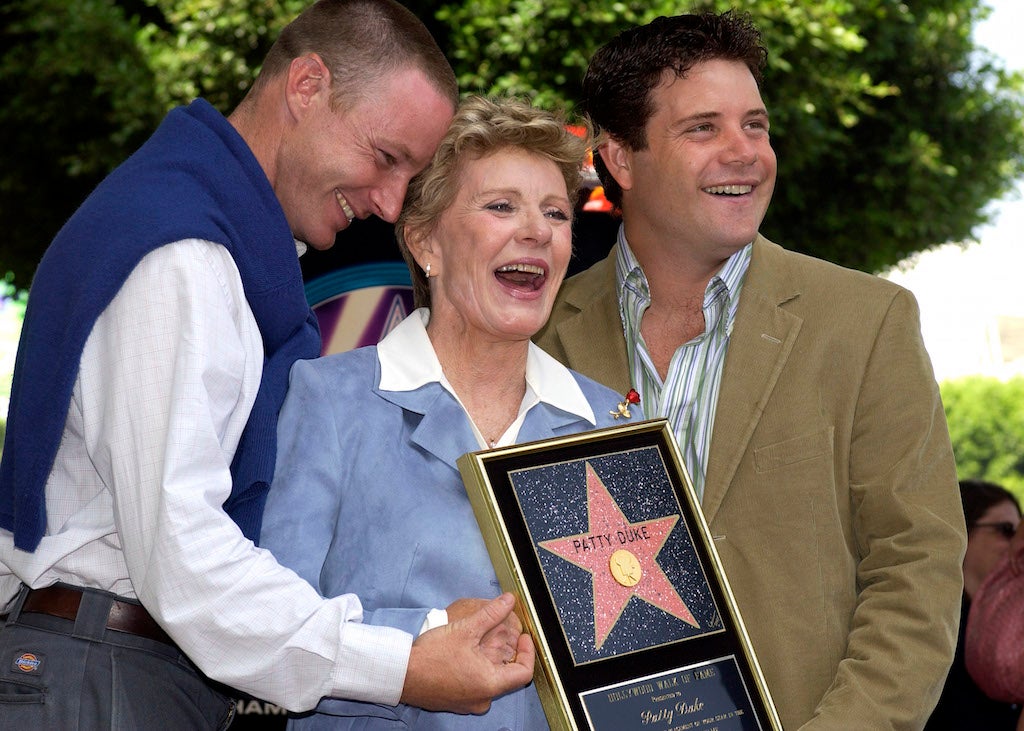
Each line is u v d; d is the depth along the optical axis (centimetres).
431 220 257
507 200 249
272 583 217
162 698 234
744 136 290
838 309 295
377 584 233
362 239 439
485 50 809
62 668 229
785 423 289
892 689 265
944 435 290
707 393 302
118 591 235
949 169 940
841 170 943
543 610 230
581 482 244
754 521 287
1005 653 408
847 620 284
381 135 256
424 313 266
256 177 252
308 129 259
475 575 237
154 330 220
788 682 278
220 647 215
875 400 287
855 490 288
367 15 260
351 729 237
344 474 240
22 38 865
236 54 819
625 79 298
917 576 274
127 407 218
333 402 245
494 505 232
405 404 246
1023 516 450
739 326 298
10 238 900
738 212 292
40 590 234
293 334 262
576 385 269
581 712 227
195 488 214
